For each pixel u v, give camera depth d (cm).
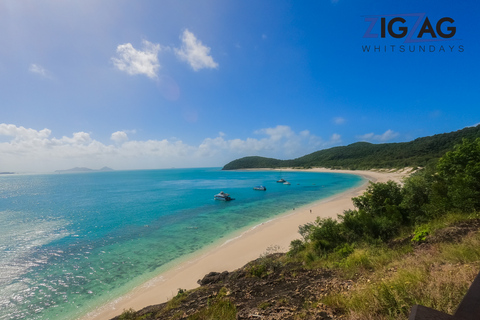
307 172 18762
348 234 1365
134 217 3903
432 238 884
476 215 991
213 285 1091
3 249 2450
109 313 1326
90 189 9969
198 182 12394
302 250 1423
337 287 645
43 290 1595
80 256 2206
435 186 1381
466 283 386
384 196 1692
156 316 856
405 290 425
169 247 2367
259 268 1091
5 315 1352
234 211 4131
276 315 512
